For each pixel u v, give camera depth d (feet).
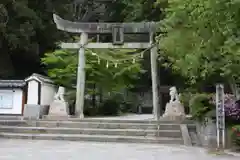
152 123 47.03
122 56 64.95
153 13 80.43
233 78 38.22
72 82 65.57
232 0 28.22
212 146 36.35
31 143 37.96
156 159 27.63
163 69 87.20
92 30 55.62
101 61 63.77
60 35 85.92
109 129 44.60
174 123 46.73
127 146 36.58
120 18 107.65
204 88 54.49
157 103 54.70
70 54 67.21
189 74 42.29
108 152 31.48
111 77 66.80
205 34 34.91
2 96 55.47
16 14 74.59
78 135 42.63
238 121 36.88
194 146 37.24
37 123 47.83
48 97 59.52
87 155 29.30
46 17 83.92
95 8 120.06
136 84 94.58
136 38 65.62
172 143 39.91
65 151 31.73
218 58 34.88
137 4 83.15
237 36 30.35
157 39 51.52
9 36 71.97
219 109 35.60
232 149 34.09
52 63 67.15
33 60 86.94
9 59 81.71
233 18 30.35
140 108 100.42
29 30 74.95
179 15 37.70
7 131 45.52
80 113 55.31
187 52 39.14
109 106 76.02
